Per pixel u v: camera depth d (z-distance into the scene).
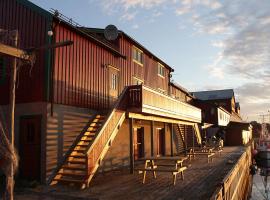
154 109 15.61
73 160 12.96
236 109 74.56
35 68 12.81
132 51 20.73
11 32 7.77
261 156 41.22
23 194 10.53
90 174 11.50
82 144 13.69
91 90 15.48
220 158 21.38
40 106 12.43
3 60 13.81
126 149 18.00
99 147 12.20
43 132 12.21
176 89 31.50
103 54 16.94
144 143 20.16
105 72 17.00
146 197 9.64
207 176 13.48
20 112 12.91
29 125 12.66
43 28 12.95
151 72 24.08
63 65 13.45
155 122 22.31
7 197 7.21
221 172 14.61
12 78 7.73
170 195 9.88
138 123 19.55
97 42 16.02
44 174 11.91
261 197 27.33
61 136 12.98
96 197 9.66
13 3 14.16
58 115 12.91
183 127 29.44
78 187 11.22
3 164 7.31
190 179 12.78
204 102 37.19
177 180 12.59
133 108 14.28
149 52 23.03
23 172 12.45
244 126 43.12
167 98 17.91
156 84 25.08
